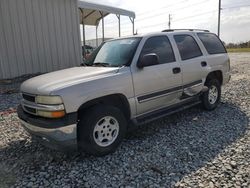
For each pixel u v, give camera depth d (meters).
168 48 4.87
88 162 3.66
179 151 3.89
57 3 11.15
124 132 4.05
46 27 10.94
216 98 6.07
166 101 4.76
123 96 4.02
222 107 6.27
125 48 4.52
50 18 11.02
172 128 4.92
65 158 3.81
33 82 3.87
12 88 9.08
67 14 11.54
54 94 3.35
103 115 3.72
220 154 3.74
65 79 3.73
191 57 5.30
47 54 11.09
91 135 3.63
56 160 3.76
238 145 4.04
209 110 5.95
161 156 3.75
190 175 3.21
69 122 3.39
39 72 10.93
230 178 3.10
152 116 4.57
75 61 12.05
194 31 5.73
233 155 3.70
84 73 3.96
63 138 3.39
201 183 3.02
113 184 3.09
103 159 3.74
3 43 9.91
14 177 3.34
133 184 3.07
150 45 4.58
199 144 4.13
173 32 5.16
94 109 3.69
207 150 3.90
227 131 4.66
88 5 12.86
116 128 3.93
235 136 4.41
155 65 4.49
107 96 3.86
